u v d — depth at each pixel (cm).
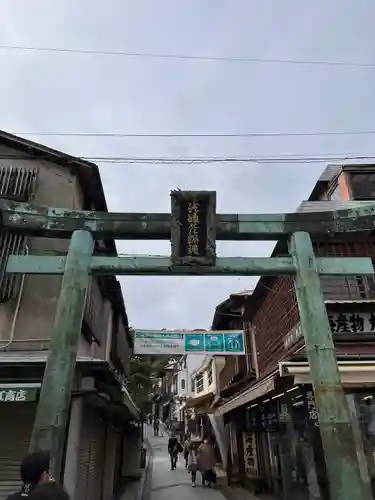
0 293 842
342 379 800
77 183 1062
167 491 1625
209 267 687
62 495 327
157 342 1577
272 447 1398
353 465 520
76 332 606
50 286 892
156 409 5984
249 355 1783
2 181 964
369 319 1009
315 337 614
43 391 550
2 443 721
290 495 1171
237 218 731
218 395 2495
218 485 1778
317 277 670
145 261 686
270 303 1468
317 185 1357
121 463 1862
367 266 692
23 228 702
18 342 822
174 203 710
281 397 1188
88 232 702
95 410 1014
